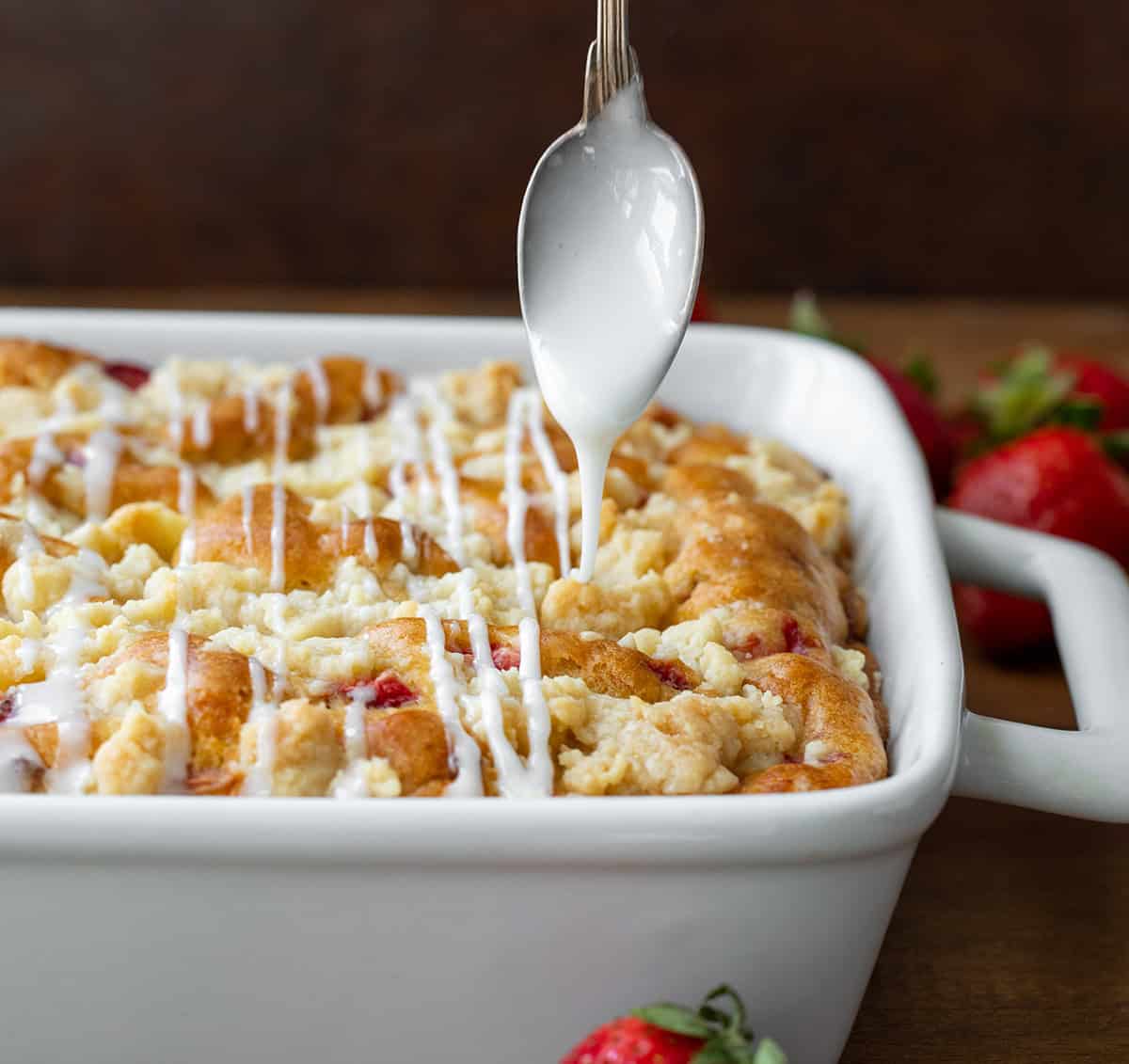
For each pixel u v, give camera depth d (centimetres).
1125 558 68
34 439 57
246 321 64
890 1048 52
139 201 99
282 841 44
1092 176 100
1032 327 92
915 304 96
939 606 52
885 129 99
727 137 99
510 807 44
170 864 44
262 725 47
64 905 45
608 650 50
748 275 102
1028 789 49
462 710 48
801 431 63
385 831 44
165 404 61
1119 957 55
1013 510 68
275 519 54
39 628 50
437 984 46
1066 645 54
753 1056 44
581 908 45
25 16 95
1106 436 73
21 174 98
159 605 51
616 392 51
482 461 58
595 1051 45
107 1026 46
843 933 46
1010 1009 53
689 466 59
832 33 97
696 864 45
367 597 53
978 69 98
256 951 45
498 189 100
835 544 58
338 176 99
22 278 100
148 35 96
